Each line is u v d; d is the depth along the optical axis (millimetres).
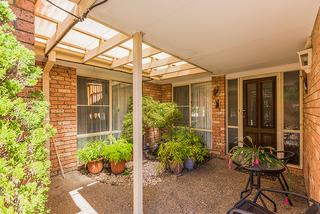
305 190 2922
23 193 945
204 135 5270
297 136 3650
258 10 1655
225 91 4723
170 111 4730
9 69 923
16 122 944
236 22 1877
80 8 1635
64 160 3734
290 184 3123
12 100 945
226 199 2695
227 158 4660
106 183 3281
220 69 4109
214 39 2316
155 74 4594
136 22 1878
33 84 1009
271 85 3977
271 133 3980
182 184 3232
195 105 5477
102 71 4254
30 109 1063
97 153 3740
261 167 2258
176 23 1897
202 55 3000
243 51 2803
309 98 2420
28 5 1232
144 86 5672
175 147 3871
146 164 4305
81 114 4133
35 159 1042
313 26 1952
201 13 1702
